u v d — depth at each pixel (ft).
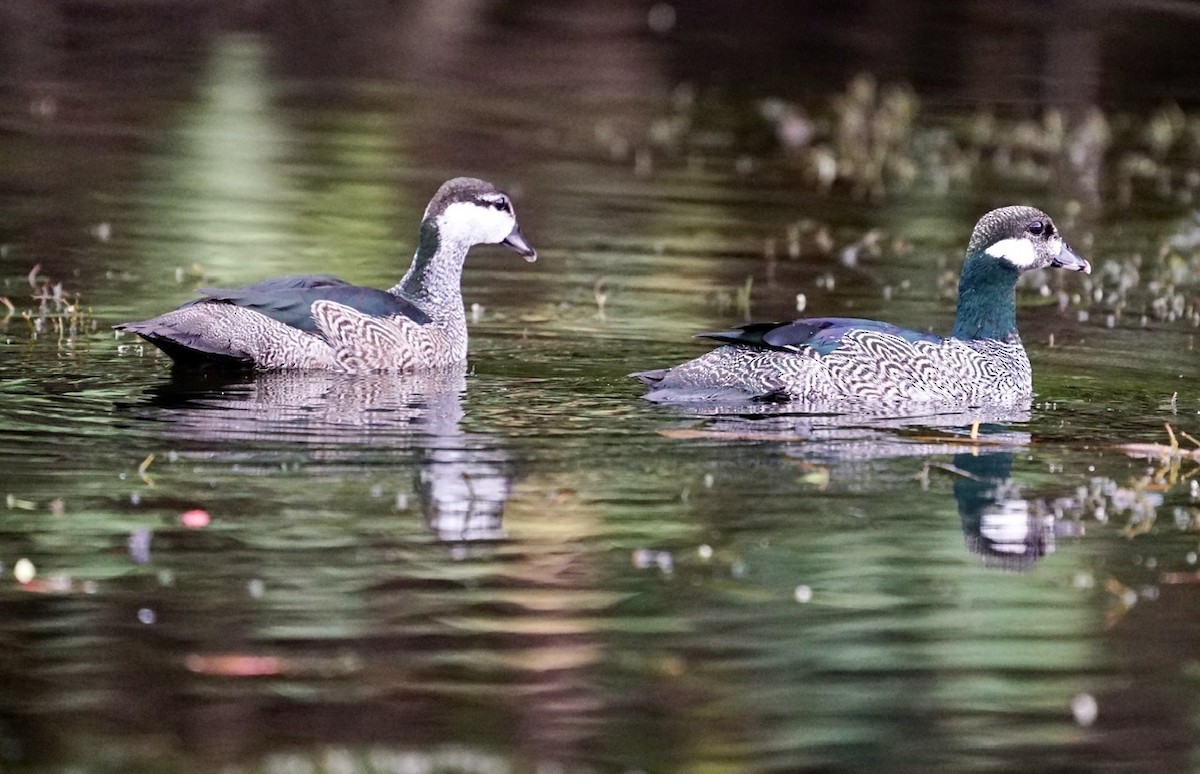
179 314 51.08
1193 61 130.11
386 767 28.22
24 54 114.83
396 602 34.58
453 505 39.99
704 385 51.03
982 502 41.78
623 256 73.05
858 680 32.04
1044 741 30.01
